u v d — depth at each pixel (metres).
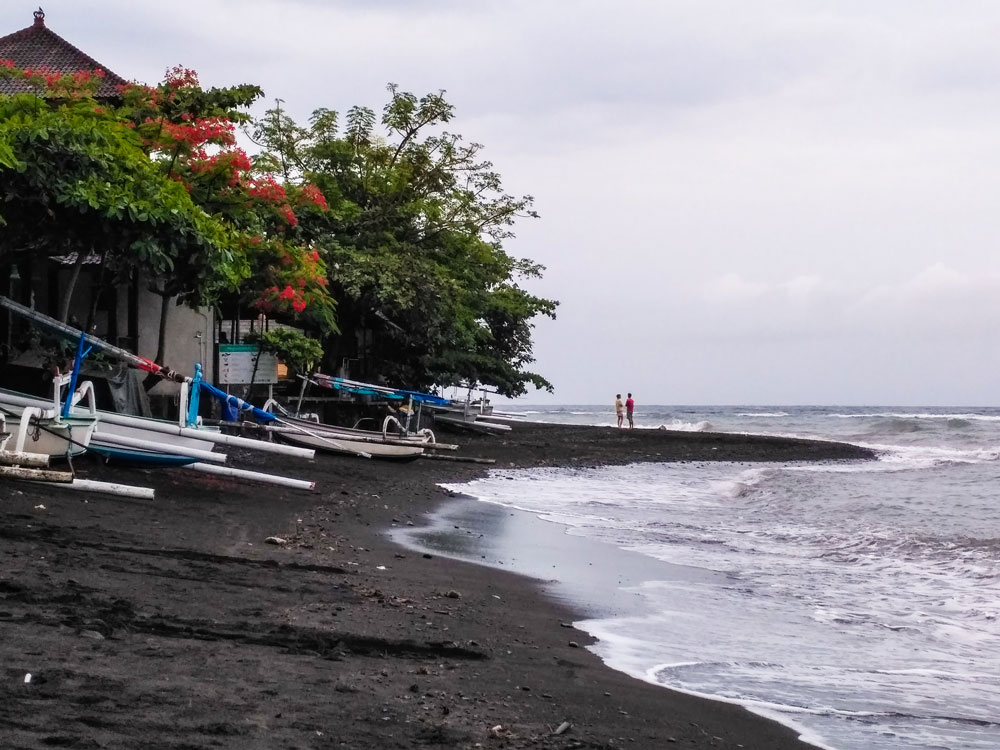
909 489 23.08
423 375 40.56
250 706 4.87
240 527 11.80
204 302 18.80
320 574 9.37
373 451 24.05
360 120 38.72
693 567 12.18
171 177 20.61
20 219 14.91
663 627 8.67
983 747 5.68
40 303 21.08
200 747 4.15
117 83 25.97
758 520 17.36
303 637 6.61
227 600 7.47
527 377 47.81
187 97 21.27
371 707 5.18
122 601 6.80
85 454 14.30
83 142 14.85
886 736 5.83
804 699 6.58
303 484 15.25
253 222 23.06
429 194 39.91
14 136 14.12
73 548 8.67
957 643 8.54
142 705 4.62
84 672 5.03
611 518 17.30
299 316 29.62
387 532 13.58
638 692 6.38
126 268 16.59
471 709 5.47
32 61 26.89
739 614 9.44
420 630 7.38
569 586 10.46
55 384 11.98
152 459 14.39
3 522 9.31
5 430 11.68
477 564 11.49
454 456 28.53
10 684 4.67
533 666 6.77
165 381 23.38
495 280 44.09
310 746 4.41
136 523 10.69
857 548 13.99
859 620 9.36
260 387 26.62
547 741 5.04
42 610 6.20
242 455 20.53
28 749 3.86
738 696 6.55
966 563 12.62
